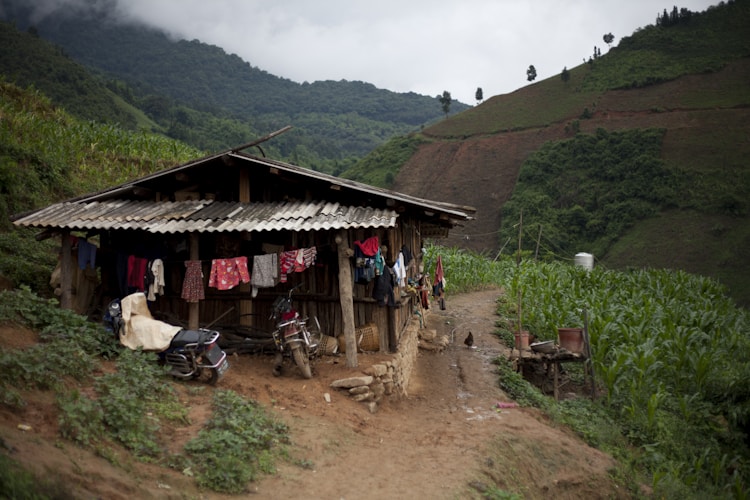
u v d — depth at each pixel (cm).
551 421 1030
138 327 817
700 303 2186
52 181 1662
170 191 1091
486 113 13000
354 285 1048
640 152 9094
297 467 646
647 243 7219
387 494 618
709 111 10169
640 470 1008
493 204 9300
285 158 12162
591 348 1380
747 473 1144
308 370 898
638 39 14325
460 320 1856
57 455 482
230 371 896
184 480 544
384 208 992
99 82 10506
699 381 1360
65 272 973
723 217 7319
